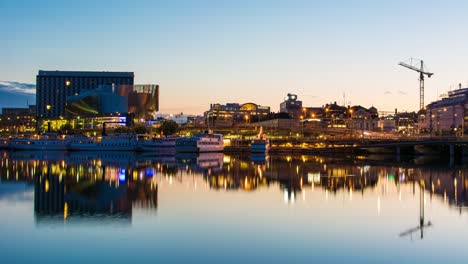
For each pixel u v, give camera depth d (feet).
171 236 187.93
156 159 644.27
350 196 293.64
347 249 173.88
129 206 248.73
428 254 169.68
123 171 440.04
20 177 378.94
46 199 268.82
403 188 337.72
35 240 181.57
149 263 156.46
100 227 201.26
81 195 284.82
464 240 188.24
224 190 311.88
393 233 197.98
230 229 199.93
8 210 235.20
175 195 287.89
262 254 166.30
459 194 308.40
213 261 158.71
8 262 156.97
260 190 314.35
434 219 226.58
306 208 248.52
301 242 181.57
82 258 161.17
